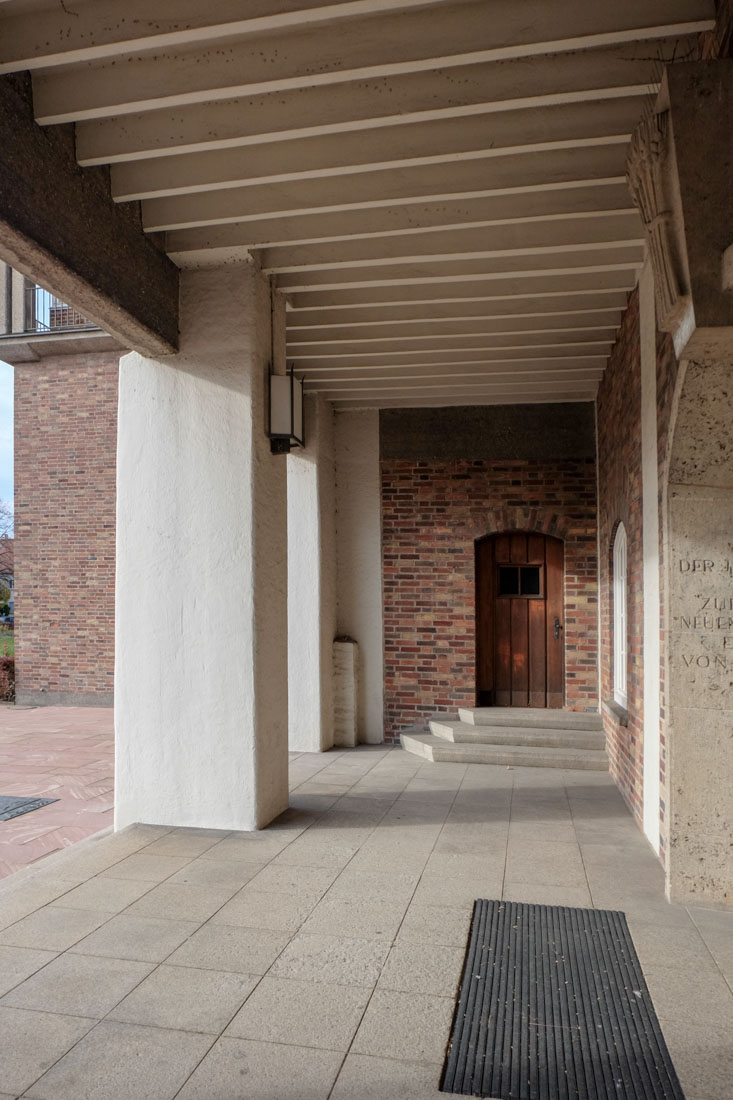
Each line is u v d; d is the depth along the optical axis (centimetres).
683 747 414
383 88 380
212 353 545
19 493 1272
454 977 325
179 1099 245
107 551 1244
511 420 881
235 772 532
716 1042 279
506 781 683
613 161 427
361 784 671
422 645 886
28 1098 246
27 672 1268
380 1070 261
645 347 522
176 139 406
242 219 475
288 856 475
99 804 647
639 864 466
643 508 534
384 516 900
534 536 891
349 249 534
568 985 320
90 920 381
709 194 271
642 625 538
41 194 387
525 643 888
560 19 325
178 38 327
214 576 538
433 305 632
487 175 439
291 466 848
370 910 395
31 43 338
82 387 1254
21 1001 304
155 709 545
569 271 539
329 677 861
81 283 427
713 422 396
